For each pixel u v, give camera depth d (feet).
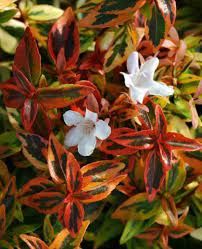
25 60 0.91
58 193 0.89
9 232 0.94
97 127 0.88
